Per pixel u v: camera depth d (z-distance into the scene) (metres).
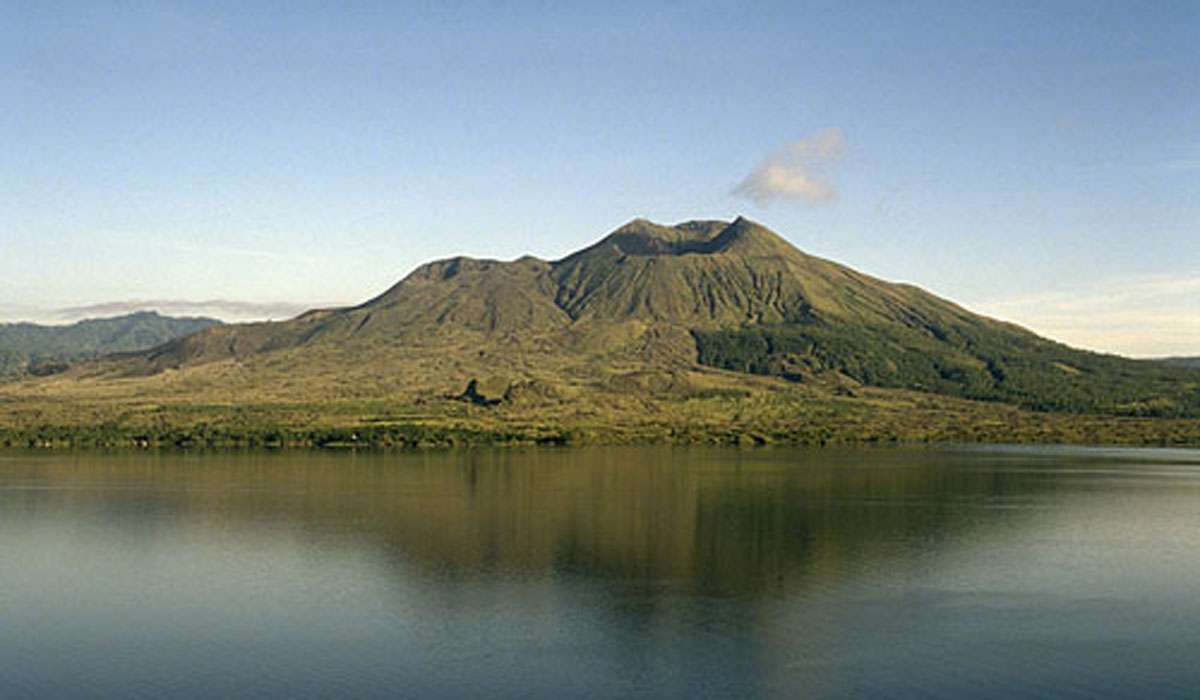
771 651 90.31
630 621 99.56
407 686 81.81
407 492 196.50
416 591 111.81
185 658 89.19
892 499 185.75
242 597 110.00
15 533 149.38
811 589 112.31
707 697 79.31
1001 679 83.06
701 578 117.81
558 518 162.12
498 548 135.88
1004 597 108.44
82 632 97.31
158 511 170.75
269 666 87.12
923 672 84.81
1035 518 162.75
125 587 114.69
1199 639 93.56
